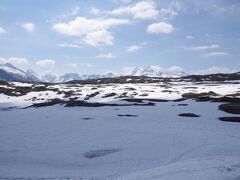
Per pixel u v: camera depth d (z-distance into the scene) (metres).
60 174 29.55
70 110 80.88
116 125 55.16
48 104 94.19
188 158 32.47
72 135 47.41
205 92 98.12
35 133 49.97
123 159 34.06
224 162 26.94
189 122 56.25
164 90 110.38
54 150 38.56
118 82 184.25
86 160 34.44
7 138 46.25
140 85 146.00
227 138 42.03
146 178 23.78
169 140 41.44
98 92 107.56
